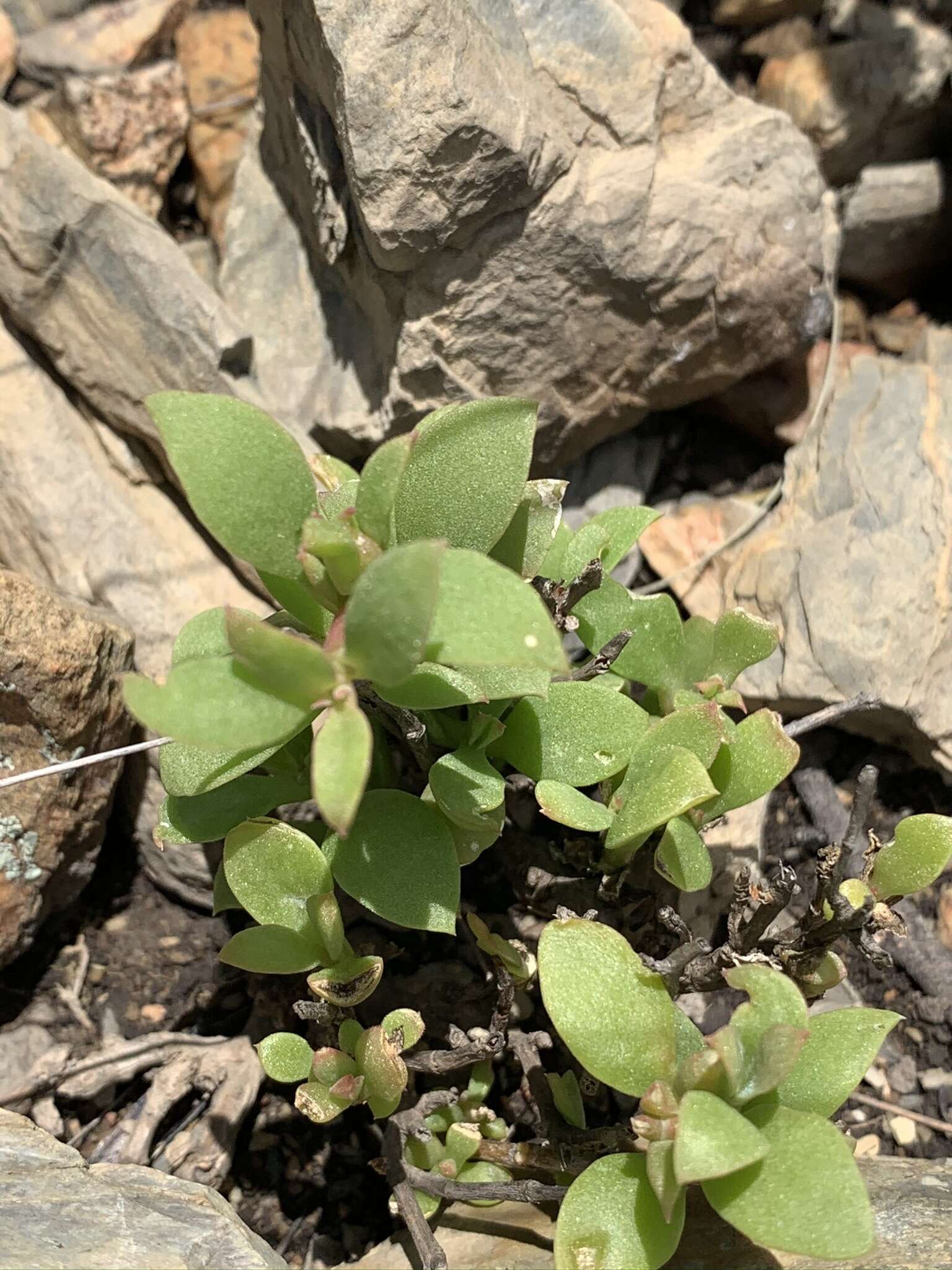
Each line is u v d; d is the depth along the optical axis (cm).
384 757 17
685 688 17
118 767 19
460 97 18
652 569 24
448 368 21
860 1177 11
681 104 21
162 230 22
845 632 21
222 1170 17
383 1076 13
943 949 20
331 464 17
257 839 14
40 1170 14
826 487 23
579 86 20
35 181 21
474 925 15
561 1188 14
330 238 21
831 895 13
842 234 27
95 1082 18
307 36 19
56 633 17
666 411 25
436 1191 15
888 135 27
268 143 23
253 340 22
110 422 22
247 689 11
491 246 20
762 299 22
